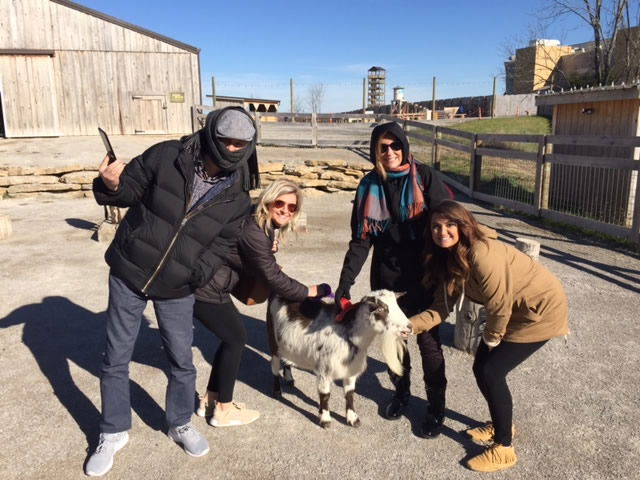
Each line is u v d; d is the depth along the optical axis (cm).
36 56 1784
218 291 321
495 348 306
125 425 314
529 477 304
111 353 300
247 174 313
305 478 302
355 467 312
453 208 289
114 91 1878
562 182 1055
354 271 346
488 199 1154
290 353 355
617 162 824
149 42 1878
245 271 332
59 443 332
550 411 370
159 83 1914
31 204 1143
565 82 2694
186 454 323
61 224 953
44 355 453
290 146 1719
